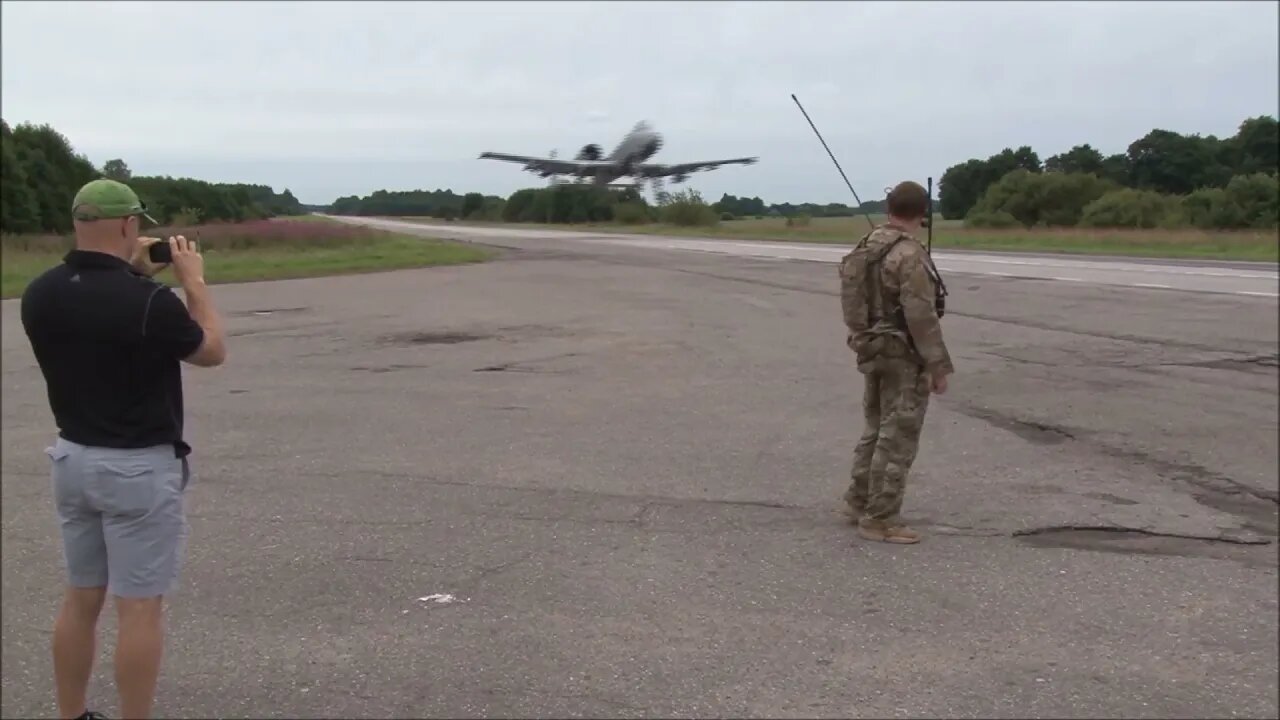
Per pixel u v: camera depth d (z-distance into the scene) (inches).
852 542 203.3
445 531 213.8
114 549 119.5
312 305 729.0
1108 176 3292.3
